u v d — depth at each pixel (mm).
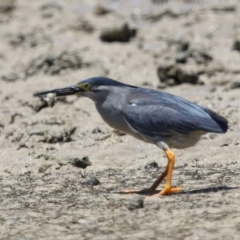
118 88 12219
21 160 14664
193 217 10406
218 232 9719
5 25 25891
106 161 14398
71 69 21484
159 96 12094
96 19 26797
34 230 10156
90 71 21359
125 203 11320
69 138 16062
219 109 17391
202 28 24781
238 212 10547
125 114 12016
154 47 23344
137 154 14859
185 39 22984
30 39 24422
